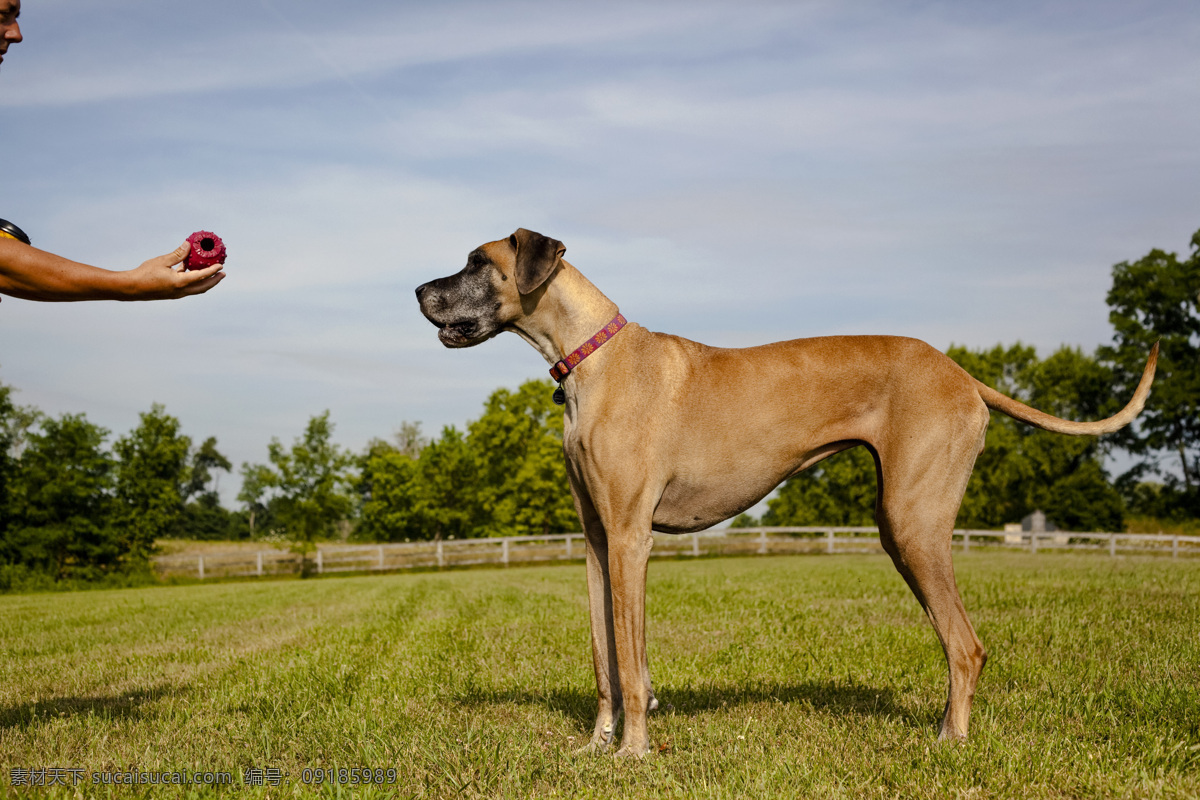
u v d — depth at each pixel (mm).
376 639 7977
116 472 34250
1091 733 3807
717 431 4000
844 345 4148
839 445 4121
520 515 42438
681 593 11859
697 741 3969
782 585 12930
